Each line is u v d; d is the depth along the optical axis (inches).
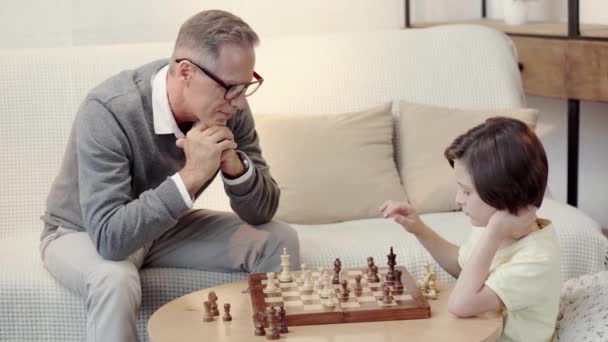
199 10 134.2
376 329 66.4
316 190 106.1
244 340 64.6
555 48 135.6
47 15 124.6
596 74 129.0
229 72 77.9
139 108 82.7
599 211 150.3
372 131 110.2
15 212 104.1
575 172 137.3
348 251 92.4
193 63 78.4
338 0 146.1
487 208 70.5
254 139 91.1
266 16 140.5
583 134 151.3
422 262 92.4
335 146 108.2
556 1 155.2
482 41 119.7
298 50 116.6
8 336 85.9
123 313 75.9
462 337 64.5
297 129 108.8
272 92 114.0
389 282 73.7
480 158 68.6
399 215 79.0
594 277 82.5
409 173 110.3
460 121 111.2
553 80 136.8
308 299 70.9
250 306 72.2
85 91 107.5
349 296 71.6
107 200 79.1
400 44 118.5
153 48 111.5
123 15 129.2
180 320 69.3
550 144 158.1
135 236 77.5
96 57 109.2
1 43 122.9
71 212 87.4
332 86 114.9
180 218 89.2
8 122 105.2
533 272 68.9
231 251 85.9
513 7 150.6
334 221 106.6
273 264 84.7
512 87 117.7
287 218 105.9
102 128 81.2
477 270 68.6
